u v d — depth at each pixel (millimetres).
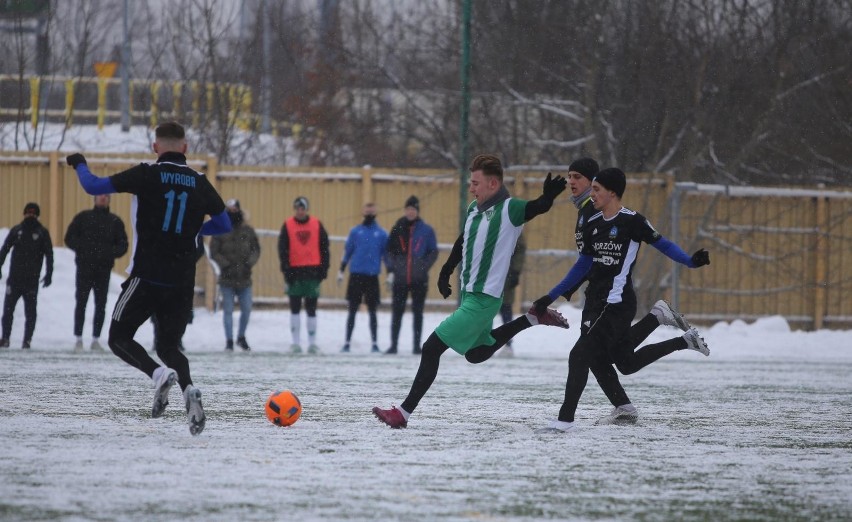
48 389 23641
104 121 83375
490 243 17469
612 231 17656
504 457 14883
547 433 17562
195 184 16359
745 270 51438
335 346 43531
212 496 11672
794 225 52094
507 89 55125
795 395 25938
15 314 44312
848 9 57219
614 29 56438
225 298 40031
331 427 17891
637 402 23766
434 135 59844
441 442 16281
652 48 55656
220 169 52344
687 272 51031
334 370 30781
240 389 24578
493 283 17547
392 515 10852
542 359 38938
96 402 21016
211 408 20562
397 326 40125
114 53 79562
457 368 33438
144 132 78062
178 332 16500
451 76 59625
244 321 40344
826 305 52125
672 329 49844
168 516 10617
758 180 59250
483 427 18281
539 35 57469
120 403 20875
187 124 71875
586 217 17984
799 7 55969
